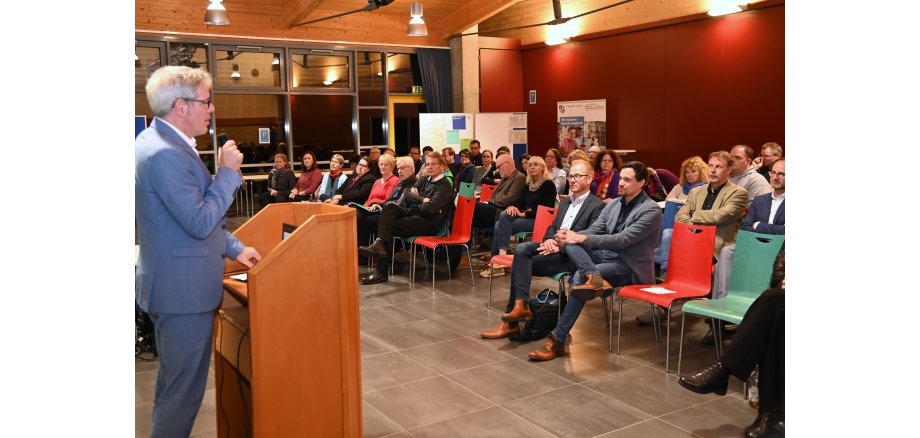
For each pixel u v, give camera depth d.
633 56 11.72
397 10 13.23
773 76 9.74
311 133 13.19
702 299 3.95
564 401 3.57
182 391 2.39
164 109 2.35
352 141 13.64
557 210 5.31
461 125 12.60
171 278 2.31
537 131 13.85
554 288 6.21
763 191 5.51
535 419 3.35
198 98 2.38
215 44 12.02
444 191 6.77
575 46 12.80
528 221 6.69
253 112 12.64
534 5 13.58
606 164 7.61
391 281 6.65
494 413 3.43
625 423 3.28
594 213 4.92
